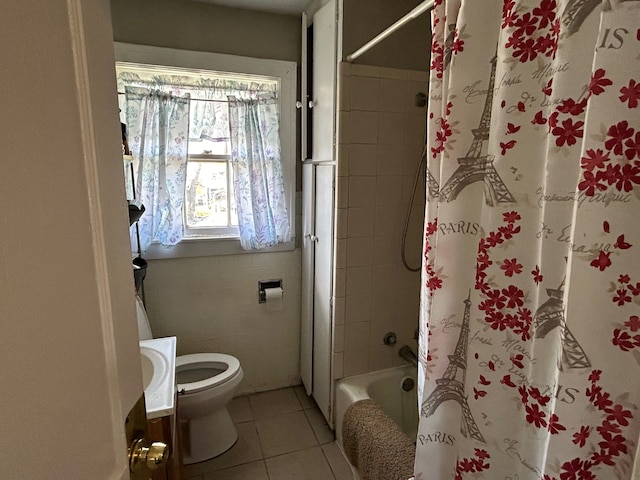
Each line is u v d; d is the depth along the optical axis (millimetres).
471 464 896
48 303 395
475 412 876
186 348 2227
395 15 1771
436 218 977
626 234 592
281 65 2131
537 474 775
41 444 383
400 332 2062
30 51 366
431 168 982
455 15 879
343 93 1729
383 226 1922
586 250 621
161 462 653
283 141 2215
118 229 555
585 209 615
